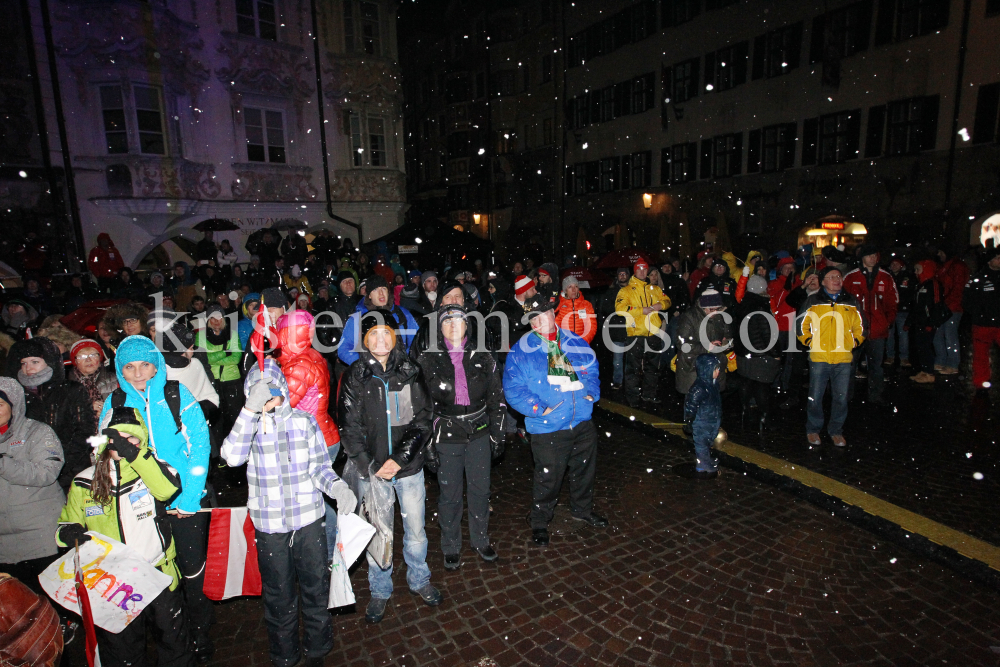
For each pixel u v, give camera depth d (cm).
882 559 388
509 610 345
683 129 2352
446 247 1537
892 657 298
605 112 2734
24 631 188
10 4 1404
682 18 2302
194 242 1759
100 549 257
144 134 1582
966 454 550
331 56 1956
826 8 1827
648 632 321
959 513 436
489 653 309
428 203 3888
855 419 668
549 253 3138
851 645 307
